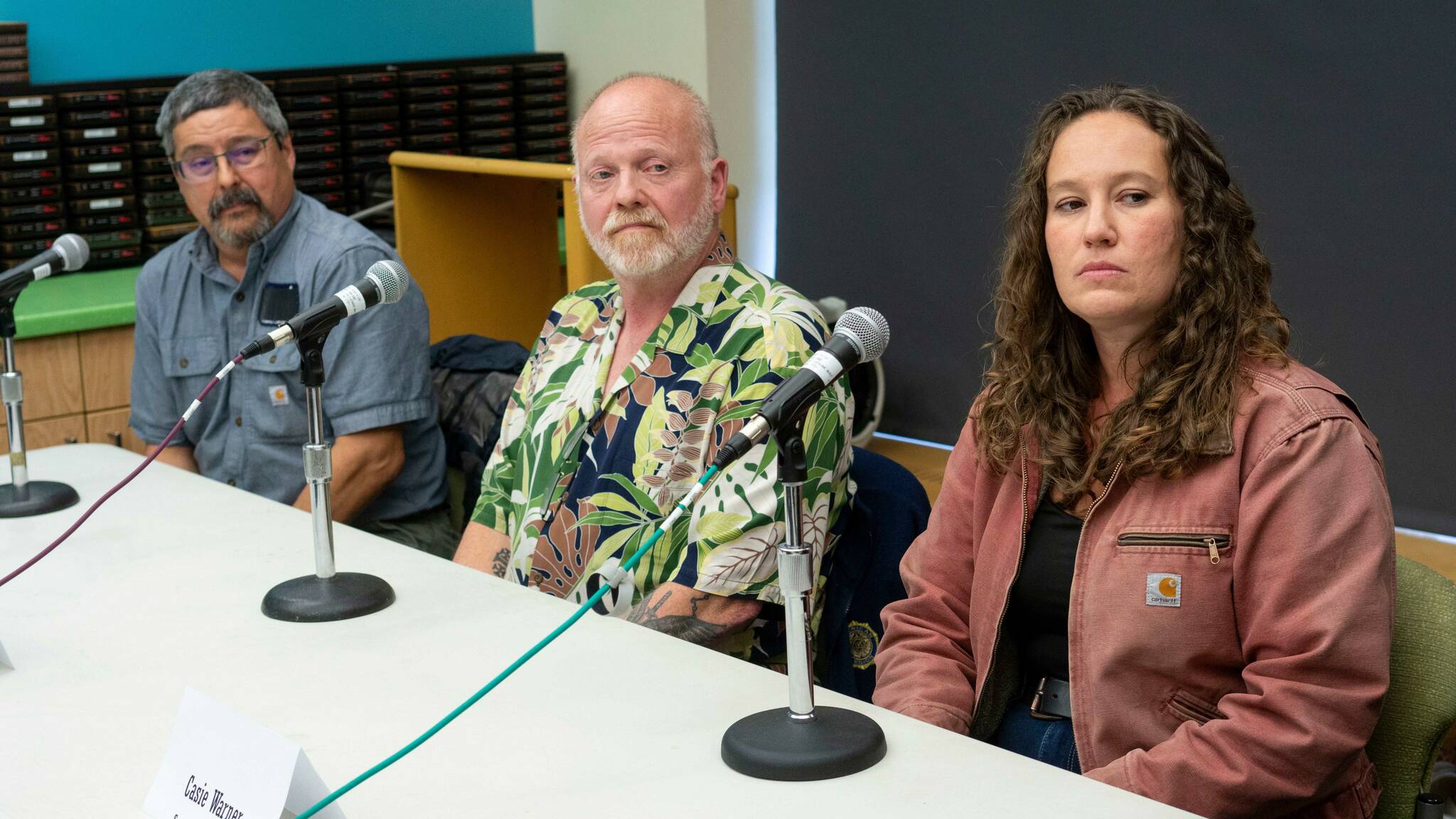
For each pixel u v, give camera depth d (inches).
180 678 51.6
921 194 169.0
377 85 152.8
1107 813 39.7
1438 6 127.3
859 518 70.6
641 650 53.6
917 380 175.5
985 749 44.3
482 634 55.7
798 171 180.4
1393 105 131.9
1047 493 57.7
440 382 103.1
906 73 166.9
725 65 177.0
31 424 118.4
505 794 41.9
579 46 177.8
